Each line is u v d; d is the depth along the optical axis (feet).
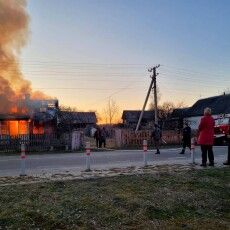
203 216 26.14
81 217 24.49
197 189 32.60
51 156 70.90
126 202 27.68
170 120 206.08
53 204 26.66
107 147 110.01
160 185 33.60
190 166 47.01
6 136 93.20
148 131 116.78
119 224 23.84
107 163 54.39
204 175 38.86
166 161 55.67
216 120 108.06
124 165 50.67
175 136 122.93
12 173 43.88
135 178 36.68
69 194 29.60
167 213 26.32
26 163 56.54
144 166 48.11
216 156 63.57
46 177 38.42
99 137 109.50
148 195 29.94
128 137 115.44
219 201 29.58
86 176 38.52
